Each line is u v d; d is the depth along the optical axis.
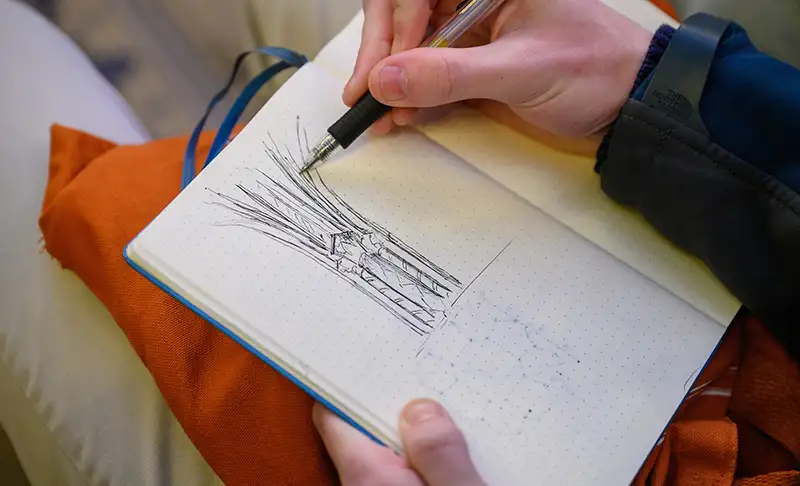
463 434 0.47
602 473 0.47
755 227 0.49
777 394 0.54
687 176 0.50
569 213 0.55
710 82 0.51
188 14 0.90
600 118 0.55
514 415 0.48
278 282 0.49
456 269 0.51
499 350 0.49
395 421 0.46
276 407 0.56
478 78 0.50
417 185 0.54
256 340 0.47
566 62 0.52
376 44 0.56
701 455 0.52
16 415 0.66
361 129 0.52
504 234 0.53
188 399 0.57
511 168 0.56
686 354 0.51
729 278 0.52
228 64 0.91
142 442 0.61
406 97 0.50
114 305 0.61
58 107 0.77
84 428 0.62
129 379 0.63
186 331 0.58
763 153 0.48
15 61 0.78
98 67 0.94
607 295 0.52
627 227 0.55
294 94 0.55
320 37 0.82
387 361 0.48
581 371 0.49
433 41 0.55
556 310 0.51
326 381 0.47
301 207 0.51
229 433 0.56
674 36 0.51
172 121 0.91
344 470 0.46
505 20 0.55
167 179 0.66
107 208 0.63
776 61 0.51
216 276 0.48
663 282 0.53
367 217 0.52
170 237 0.49
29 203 0.70
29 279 0.67
